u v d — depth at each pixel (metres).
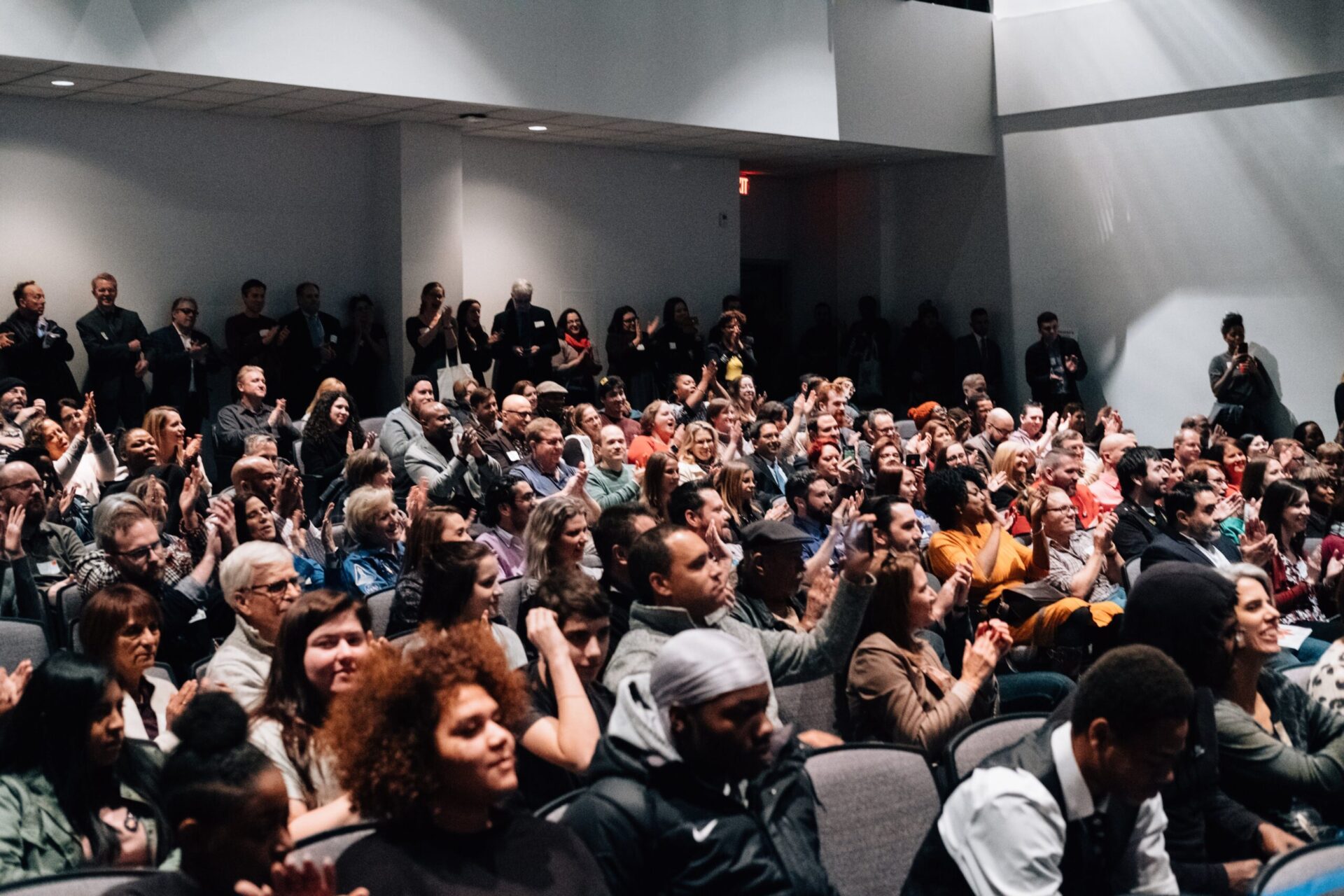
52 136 9.56
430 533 4.48
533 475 7.23
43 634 4.06
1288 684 3.27
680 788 2.38
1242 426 12.28
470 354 10.91
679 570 3.38
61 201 9.62
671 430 8.88
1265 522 6.03
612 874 2.32
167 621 4.44
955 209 13.99
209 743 2.15
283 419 8.95
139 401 9.64
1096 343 13.31
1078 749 2.37
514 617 4.74
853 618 3.56
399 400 10.84
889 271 14.48
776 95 11.64
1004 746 2.96
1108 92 12.98
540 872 2.12
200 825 2.08
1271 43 12.12
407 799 2.07
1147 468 6.81
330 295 10.82
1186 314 12.81
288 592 3.52
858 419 11.30
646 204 12.63
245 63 8.98
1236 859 2.87
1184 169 12.71
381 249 10.95
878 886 2.81
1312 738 3.23
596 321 12.34
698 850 2.33
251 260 10.43
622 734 2.43
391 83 9.55
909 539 4.79
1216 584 2.97
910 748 2.96
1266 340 12.41
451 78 9.80
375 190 10.96
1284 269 12.27
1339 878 2.31
